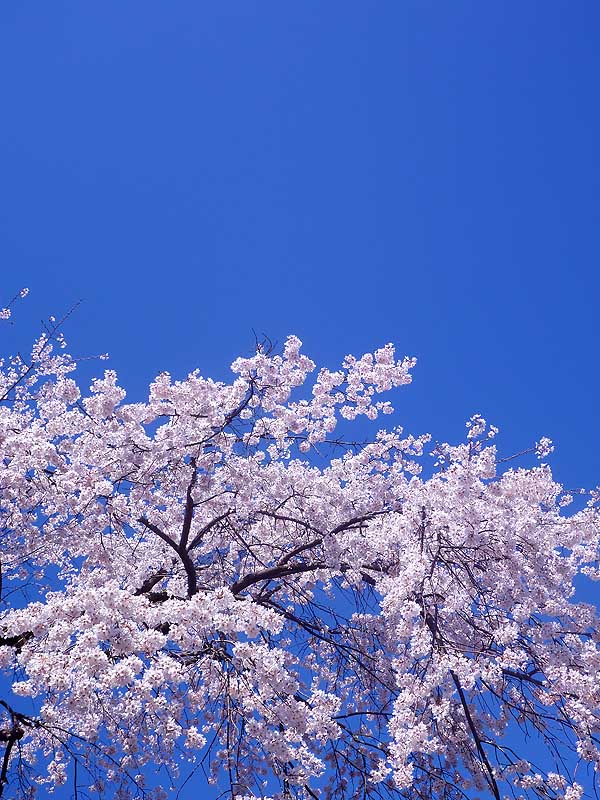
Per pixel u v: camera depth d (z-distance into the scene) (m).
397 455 9.25
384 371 9.09
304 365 8.93
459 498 7.29
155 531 8.81
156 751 7.69
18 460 7.62
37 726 6.82
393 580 7.11
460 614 7.42
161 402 8.55
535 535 7.68
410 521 7.38
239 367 8.66
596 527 8.45
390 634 8.40
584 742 6.71
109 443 8.19
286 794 7.12
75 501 8.07
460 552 7.60
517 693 7.98
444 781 7.45
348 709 9.33
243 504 8.93
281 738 6.09
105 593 5.38
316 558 9.42
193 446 8.56
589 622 7.40
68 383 8.22
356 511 8.62
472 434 8.09
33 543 8.55
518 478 7.98
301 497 8.94
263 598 9.10
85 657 5.14
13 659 5.53
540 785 6.96
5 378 8.86
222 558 9.73
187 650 6.58
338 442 9.12
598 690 6.66
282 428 8.78
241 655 5.70
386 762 6.85
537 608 7.45
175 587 6.02
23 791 7.68
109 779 7.87
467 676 6.35
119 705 6.13
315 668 9.78
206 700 7.85
